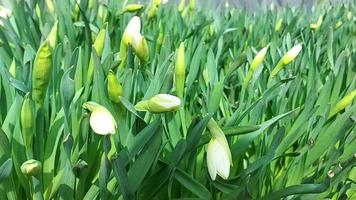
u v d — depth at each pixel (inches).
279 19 52.9
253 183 22.0
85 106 17.6
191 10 48.4
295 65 33.6
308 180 23.5
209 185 22.5
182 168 21.9
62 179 18.7
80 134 19.6
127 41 23.6
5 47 33.8
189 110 25.4
